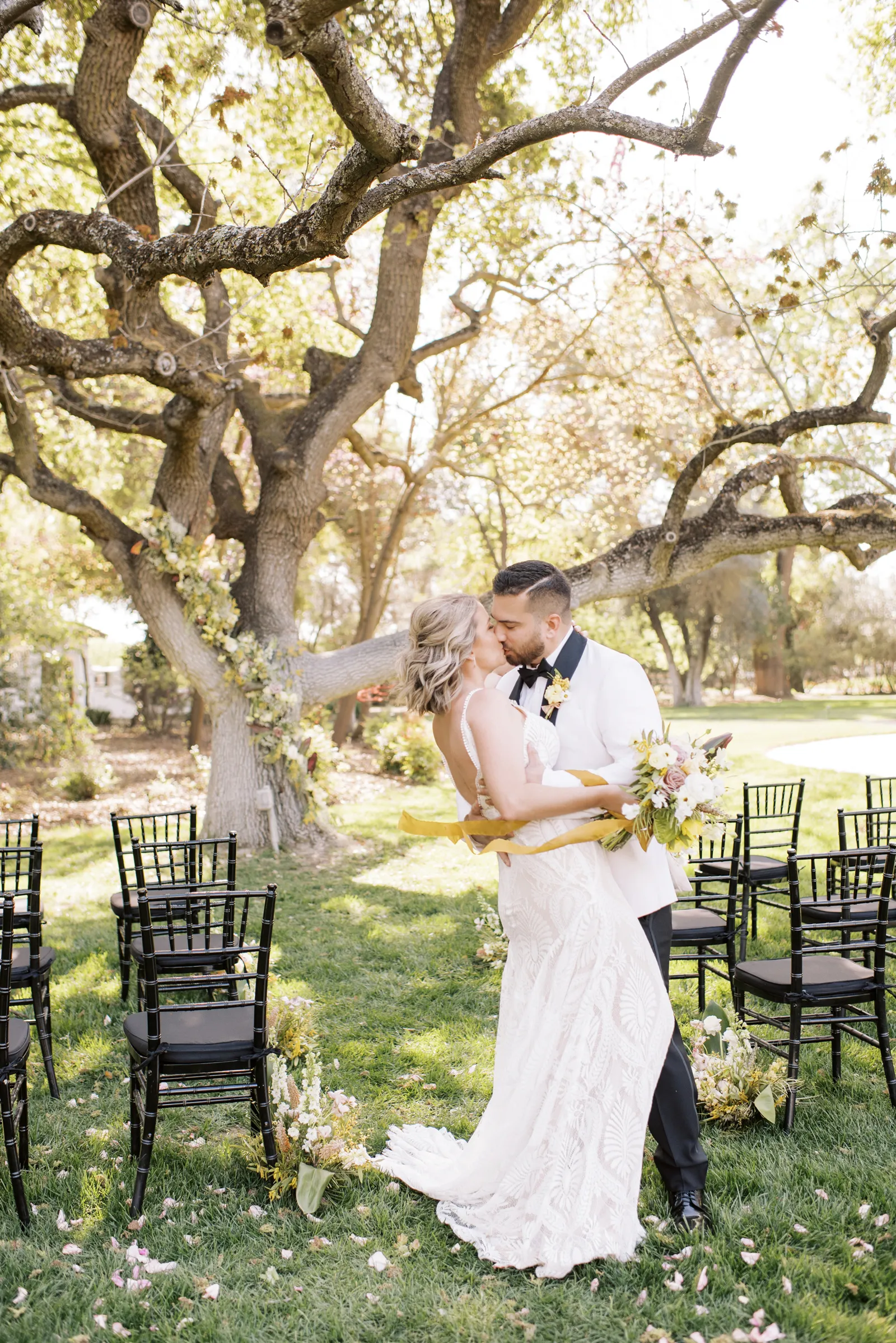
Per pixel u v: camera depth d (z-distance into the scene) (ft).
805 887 24.44
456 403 51.75
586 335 42.65
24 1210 9.73
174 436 27.22
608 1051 9.20
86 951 20.36
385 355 30.37
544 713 9.96
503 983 10.03
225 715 30.37
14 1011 16.62
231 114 29.60
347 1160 10.55
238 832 30.17
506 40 28.02
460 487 53.11
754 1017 12.84
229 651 29.30
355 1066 13.80
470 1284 8.74
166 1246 9.36
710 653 149.38
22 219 16.66
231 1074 10.44
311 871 27.63
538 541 54.60
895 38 26.21
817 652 152.25
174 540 28.66
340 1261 9.08
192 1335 8.02
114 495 65.00
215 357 22.93
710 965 17.84
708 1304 8.27
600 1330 8.00
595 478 49.78
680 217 28.12
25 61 28.43
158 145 26.48
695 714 88.12
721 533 26.66
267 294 35.60
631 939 9.39
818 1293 8.36
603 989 9.23
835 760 49.29
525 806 8.80
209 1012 11.23
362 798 43.37
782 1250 8.95
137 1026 10.72
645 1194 10.07
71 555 64.39
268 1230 9.57
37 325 18.53
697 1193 9.62
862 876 22.56
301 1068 13.62
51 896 25.98
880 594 155.02
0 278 17.30
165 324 27.07
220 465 33.42
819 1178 10.21
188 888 13.62
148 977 9.96
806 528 26.14
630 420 45.37
